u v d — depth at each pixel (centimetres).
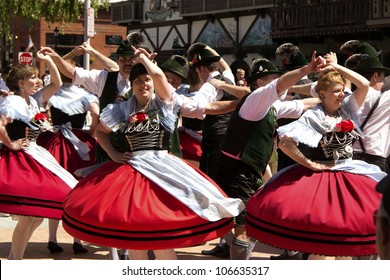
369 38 2714
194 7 3519
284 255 769
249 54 3294
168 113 591
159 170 574
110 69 842
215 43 3475
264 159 648
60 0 2742
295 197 562
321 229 543
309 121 594
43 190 673
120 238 541
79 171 653
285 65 834
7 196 665
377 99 675
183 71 827
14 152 693
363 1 2595
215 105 636
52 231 804
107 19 4725
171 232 542
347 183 573
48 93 728
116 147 604
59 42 4584
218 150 812
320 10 2781
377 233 267
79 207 560
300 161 584
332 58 634
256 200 584
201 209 555
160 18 3825
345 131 586
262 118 632
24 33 4675
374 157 684
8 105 686
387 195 262
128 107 594
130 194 555
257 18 3241
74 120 852
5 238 874
